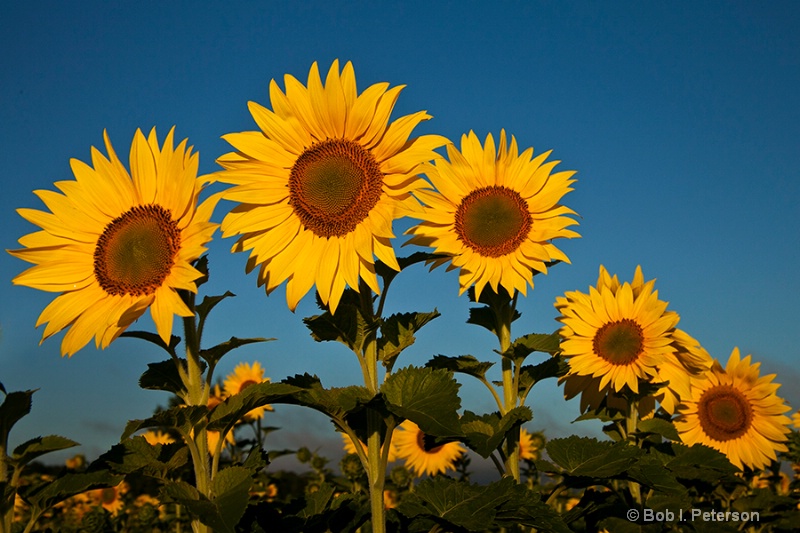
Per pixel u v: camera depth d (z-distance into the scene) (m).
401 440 1.60
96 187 0.68
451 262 0.93
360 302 0.69
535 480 1.41
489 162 0.96
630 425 1.03
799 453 1.23
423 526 0.65
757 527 1.15
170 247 0.63
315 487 1.48
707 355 1.12
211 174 0.69
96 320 0.64
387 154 0.68
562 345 1.10
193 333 0.63
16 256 0.67
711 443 1.27
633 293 1.14
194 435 0.60
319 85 0.69
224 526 0.52
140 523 1.35
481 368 0.89
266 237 0.69
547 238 0.92
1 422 0.62
